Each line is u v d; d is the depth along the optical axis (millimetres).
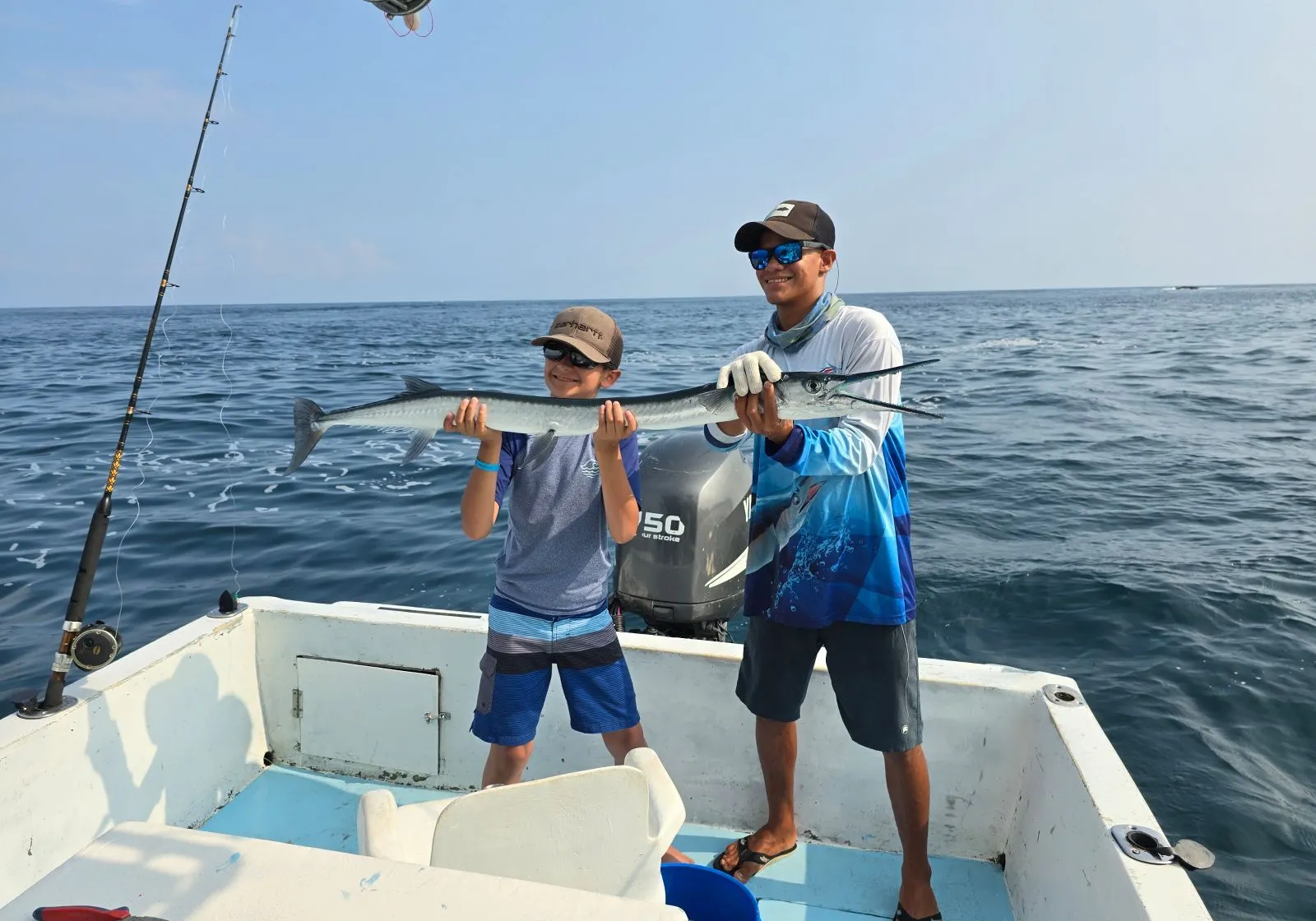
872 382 2682
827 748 3086
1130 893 1868
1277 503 9086
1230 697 5109
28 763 2496
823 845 3102
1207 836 3986
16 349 34531
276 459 11570
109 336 46562
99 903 1345
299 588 6859
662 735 3242
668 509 4473
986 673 2975
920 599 6488
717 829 3234
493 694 2822
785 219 2832
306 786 3432
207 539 8031
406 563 7359
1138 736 4766
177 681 3062
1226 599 6375
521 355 30469
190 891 1371
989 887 2848
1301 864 3795
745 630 5840
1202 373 22250
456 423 2744
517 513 2881
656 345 38219
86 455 11859
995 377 21484
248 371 23906
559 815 1741
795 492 2766
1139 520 8508
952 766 2959
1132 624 6066
